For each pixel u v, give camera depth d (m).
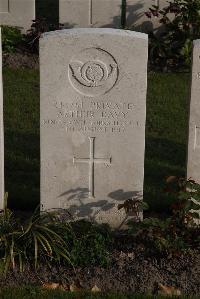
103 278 2.56
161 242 2.65
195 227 2.77
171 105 4.22
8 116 4.00
